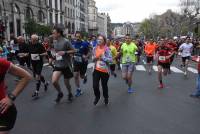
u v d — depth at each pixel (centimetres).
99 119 687
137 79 1390
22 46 1316
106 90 839
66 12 7512
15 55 1912
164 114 736
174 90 1087
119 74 1577
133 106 820
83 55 962
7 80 1336
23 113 744
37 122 663
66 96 960
